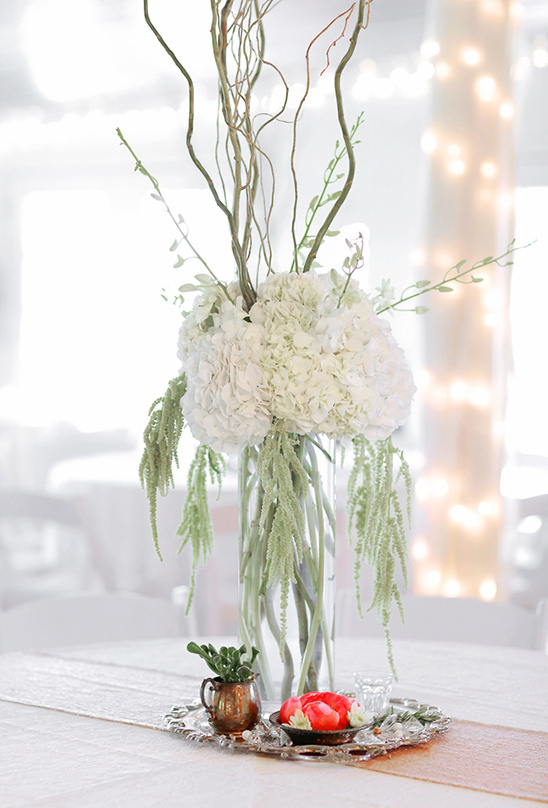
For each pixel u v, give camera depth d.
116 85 5.98
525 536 3.87
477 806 1.06
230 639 2.03
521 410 4.59
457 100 3.27
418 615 2.25
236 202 1.40
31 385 6.59
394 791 1.11
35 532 4.41
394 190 5.16
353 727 1.26
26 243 6.61
